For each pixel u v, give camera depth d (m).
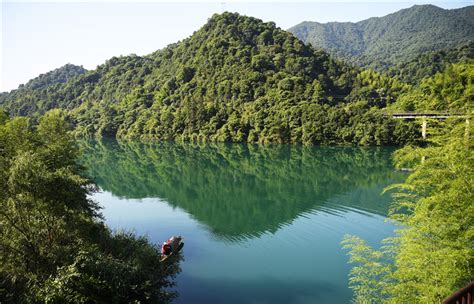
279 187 51.66
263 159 79.75
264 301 22.33
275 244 30.98
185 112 122.88
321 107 103.25
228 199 46.06
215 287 23.84
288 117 104.12
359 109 100.75
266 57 145.00
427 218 16.56
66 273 17.67
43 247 19.44
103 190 52.00
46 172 18.88
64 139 43.25
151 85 163.25
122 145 112.88
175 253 23.84
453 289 14.52
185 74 151.75
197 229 35.03
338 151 88.88
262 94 125.50
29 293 17.36
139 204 44.28
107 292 17.95
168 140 122.75
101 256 19.05
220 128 115.56
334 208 40.31
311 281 24.61
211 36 168.12
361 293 21.58
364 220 36.16
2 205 18.66
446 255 14.53
